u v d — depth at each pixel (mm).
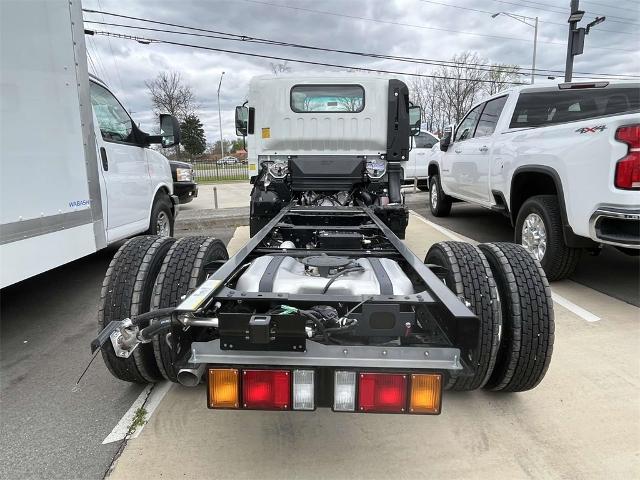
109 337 1984
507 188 5465
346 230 3572
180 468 2215
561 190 4312
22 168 3113
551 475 2143
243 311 2174
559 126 4430
